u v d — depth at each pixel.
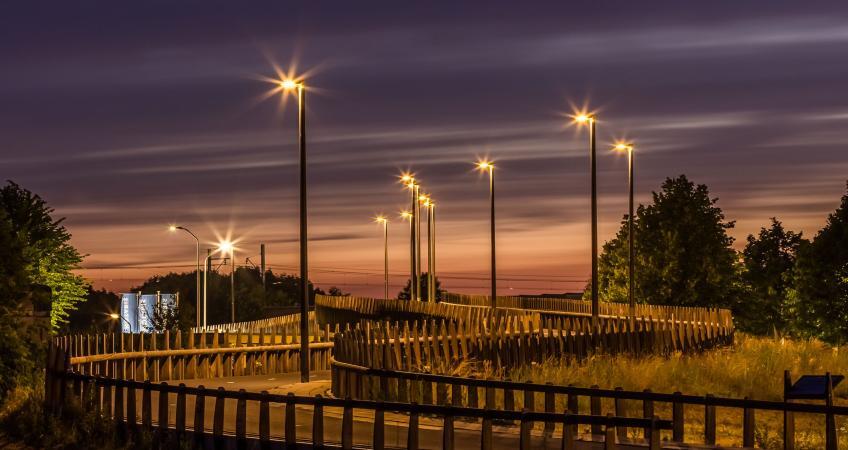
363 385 29.92
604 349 40.88
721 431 27.09
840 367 38.31
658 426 19.55
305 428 25.83
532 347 37.50
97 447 25.05
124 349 43.75
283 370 49.25
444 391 27.48
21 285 33.25
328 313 96.00
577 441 23.23
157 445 24.84
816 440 25.55
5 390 30.89
